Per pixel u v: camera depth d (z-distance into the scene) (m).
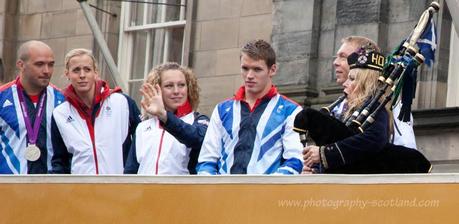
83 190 12.84
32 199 13.09
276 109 13.91
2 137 15.36
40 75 15.30
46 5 28.92
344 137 12.26
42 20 28.97
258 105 13.96
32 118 15.30
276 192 11.88
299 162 13.70
